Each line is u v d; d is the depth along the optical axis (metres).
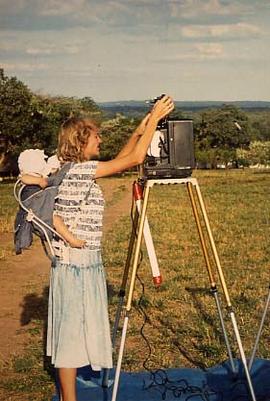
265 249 15.32
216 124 75.06
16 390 6.35
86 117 5.27
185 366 6.82
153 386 5.87
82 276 5.05
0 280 11.83
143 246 15.49
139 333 8.06
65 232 5.05
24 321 8.82
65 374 5.07
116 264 13.38
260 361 6.25
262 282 11.22
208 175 58.03
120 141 46.34
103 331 5.11
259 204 29.64
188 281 11.34
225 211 26.16
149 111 5.24
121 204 31.70
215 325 8.30
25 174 5.16
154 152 5.43
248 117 78.19
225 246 15.95
